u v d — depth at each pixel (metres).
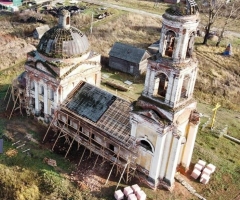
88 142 46.34
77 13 95.06
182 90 39.03
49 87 48.06
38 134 50.31
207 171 45.19
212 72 73.81
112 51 71.06
